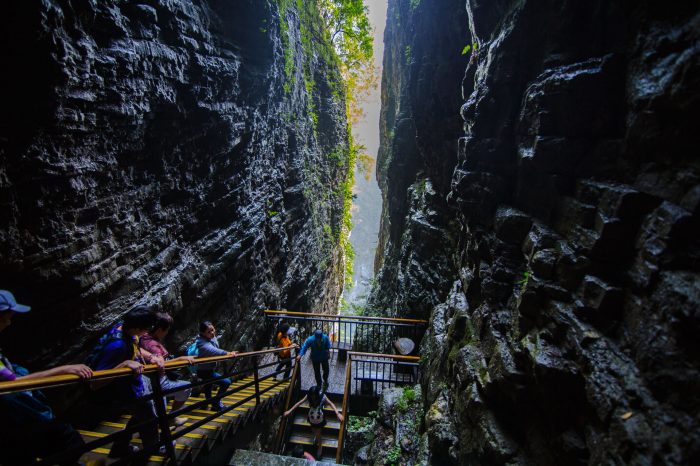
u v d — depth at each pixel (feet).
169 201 21.52
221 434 15.02
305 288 50.55
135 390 11.35
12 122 11.67
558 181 13.03
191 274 23.00
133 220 18.22
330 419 27.17
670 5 9.76
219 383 18.03
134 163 18.07
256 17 28.55
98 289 15.61
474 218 17.95
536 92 13.32
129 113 16.30
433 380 22.07
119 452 11.50
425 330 31.40
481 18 18.47
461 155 19.76
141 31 16.94
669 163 9.53
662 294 8.74
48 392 13.43
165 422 10.54
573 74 11.95
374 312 50.24
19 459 8.01
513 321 14.26
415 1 29.32
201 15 22.31
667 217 9.00
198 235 24.68
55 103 12.66
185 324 22.90
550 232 13.16
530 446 12.34
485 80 16.30
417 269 33.45
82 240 14.79
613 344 9.86
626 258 10.28
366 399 28.73
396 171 42.91
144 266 19.07
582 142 12.34
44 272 13.15
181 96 20.51
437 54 25.86
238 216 29.86
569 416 10.95
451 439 16.67
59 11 11.74
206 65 22.03
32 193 12.57
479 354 16.24
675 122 9.20
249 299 32.30
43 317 13.38
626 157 10.87
